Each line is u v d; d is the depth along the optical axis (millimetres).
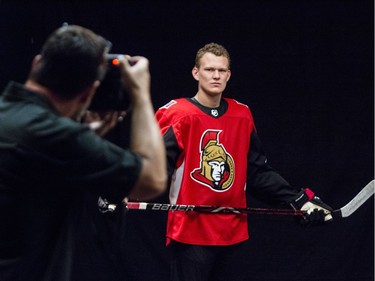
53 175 2305
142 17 6113
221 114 5016
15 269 2352
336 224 6176
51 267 2408
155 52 6125
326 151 6148
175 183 4988
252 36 6129
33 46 5941
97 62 2344
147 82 2432
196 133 4934
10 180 2289
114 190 2342
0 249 2328
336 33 6117
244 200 5082
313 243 6195
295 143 6156
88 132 2326
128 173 2316
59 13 6008
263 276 6191
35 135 2271
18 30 5922
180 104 4996
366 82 6125
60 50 2299
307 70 6129
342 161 6145
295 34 6129
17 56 5914
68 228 2430
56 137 2268
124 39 6113
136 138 2375
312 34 6133
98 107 2520
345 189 6145
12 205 2303
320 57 6129
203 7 6117
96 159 2293
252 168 5141
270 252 6203
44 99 2346
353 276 6160
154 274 6148
